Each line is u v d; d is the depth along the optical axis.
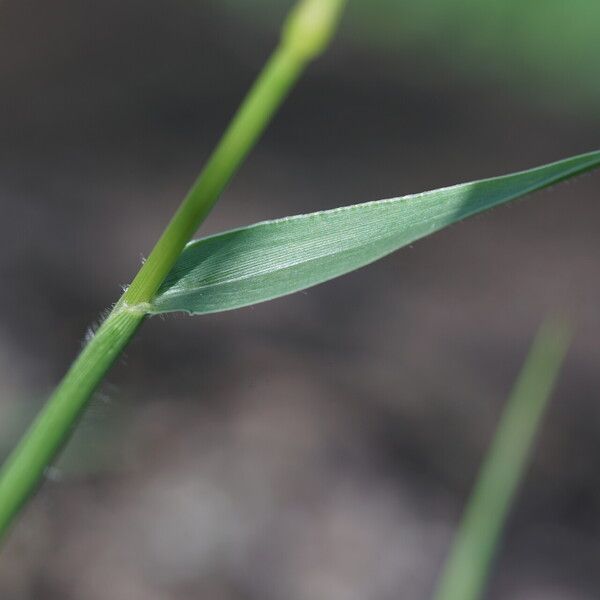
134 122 1.71
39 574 0.62
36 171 1.38
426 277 1.36
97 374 0.26
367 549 0.73
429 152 1.95
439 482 0.83
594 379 1.11
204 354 0.90
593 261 1.53
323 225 0.26
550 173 0.25
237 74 2.05
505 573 0.76
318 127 1.95
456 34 2.28
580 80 2.19
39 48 1.85
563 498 0.87
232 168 0.25
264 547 0.71
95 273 1.05
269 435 0.81
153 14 2.13
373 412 0.89
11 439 0.62
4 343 0.82
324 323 1.08
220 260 0.26
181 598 0.65
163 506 0.70
